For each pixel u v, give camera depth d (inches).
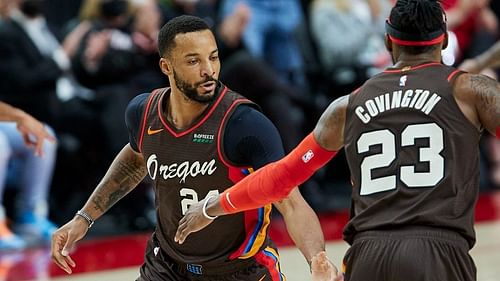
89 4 684.7
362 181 260.1
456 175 250.8
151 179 302.5
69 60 663.8
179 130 291.6
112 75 661.9
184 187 292.5
